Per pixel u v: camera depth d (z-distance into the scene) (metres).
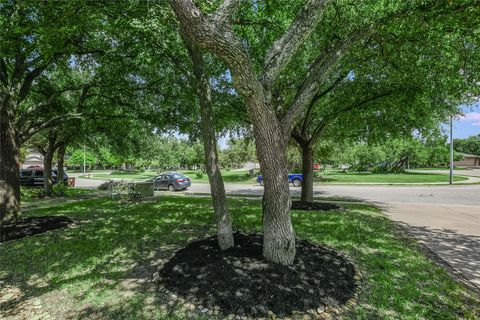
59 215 8.74
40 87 9.83
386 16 4.61
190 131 9.88
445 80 6.52
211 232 6.46
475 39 5.02
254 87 3.46
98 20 5.77
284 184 3.92
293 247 4.03
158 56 6.23
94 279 3.95
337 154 31.92
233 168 68.31
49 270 4.30
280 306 3.09
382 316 3.02
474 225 7.54
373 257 4.77
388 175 32.12
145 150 16.81
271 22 6.36
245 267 3.78
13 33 5.55
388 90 8.03
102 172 57.81
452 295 3.49
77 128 12.16
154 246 5.43
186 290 3.44
